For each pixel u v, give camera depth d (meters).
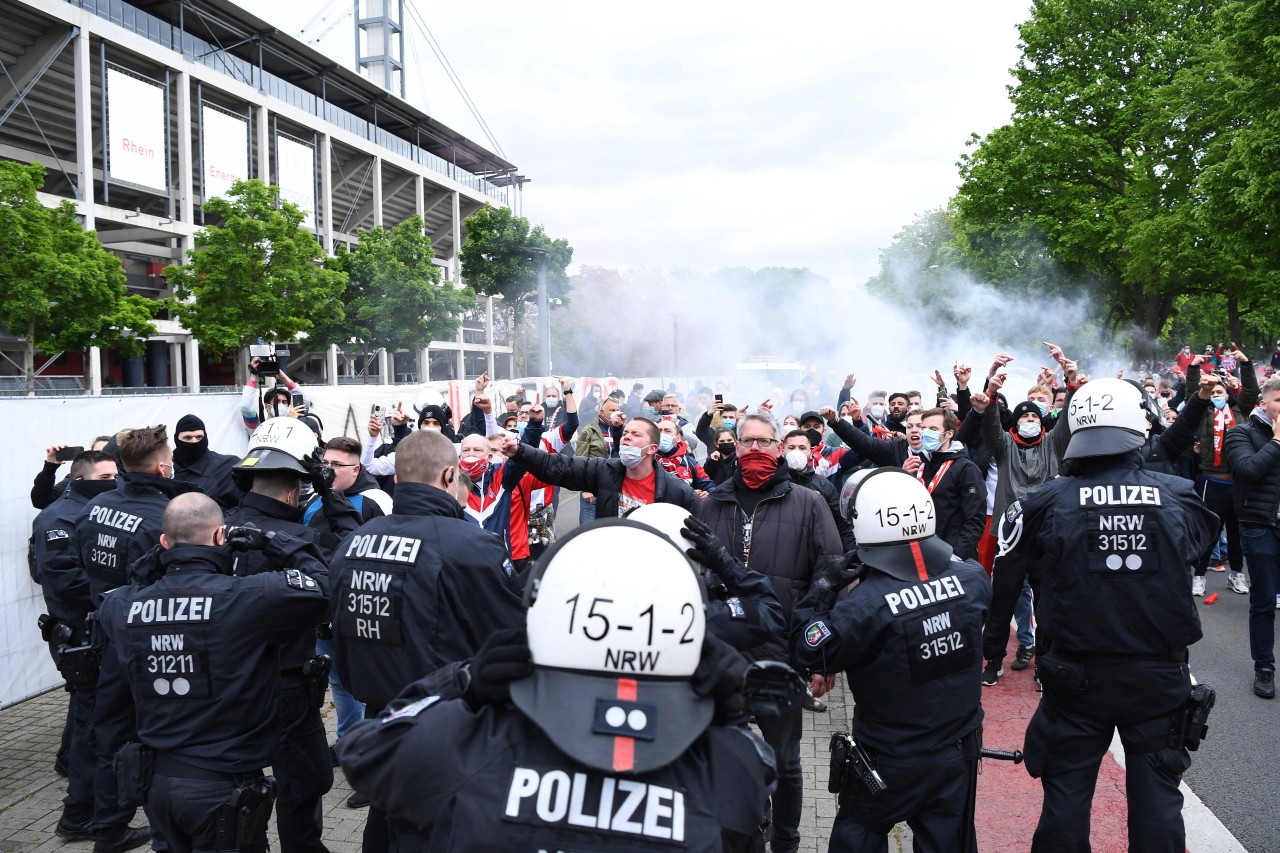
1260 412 5.69
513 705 1.49
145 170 34.69
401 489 3.10
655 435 4.27
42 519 4.49
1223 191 22.12
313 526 4.54
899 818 2.84
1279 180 19.70
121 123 33.41
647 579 1.41
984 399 5.82
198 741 2.90
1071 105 29.12
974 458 6.62
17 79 31.36
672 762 1.40
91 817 4.12
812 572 4.06
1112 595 3.09
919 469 5.66
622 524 1.51
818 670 2.90
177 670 2.89
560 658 1.41
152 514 4.14
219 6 40.00
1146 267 27.42
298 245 29.48
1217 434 7.96
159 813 2.91
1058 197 29.41
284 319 29.22
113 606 3.03
